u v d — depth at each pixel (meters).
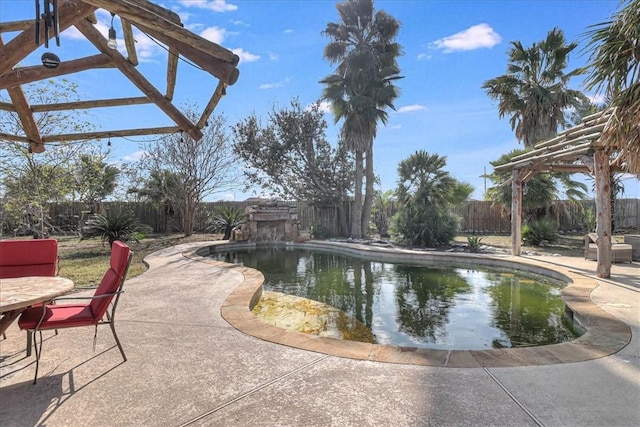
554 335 4.20
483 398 2.36
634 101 3.95
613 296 5.00
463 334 4.25
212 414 2.20
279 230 14.35
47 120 8.93
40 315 2.81
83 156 10.46
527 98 13.85
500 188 13.12
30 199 9.48
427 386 2.53
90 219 12.24
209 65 3.05
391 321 4.77
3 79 3.82
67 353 3.13
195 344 3.35
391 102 15.63
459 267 8.88
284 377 2.69
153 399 2.37
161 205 15.98
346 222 17.05
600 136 5.28
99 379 2.65
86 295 5.23
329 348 3.25
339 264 9.63
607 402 2.30
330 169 16.97
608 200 6.27
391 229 12.70
